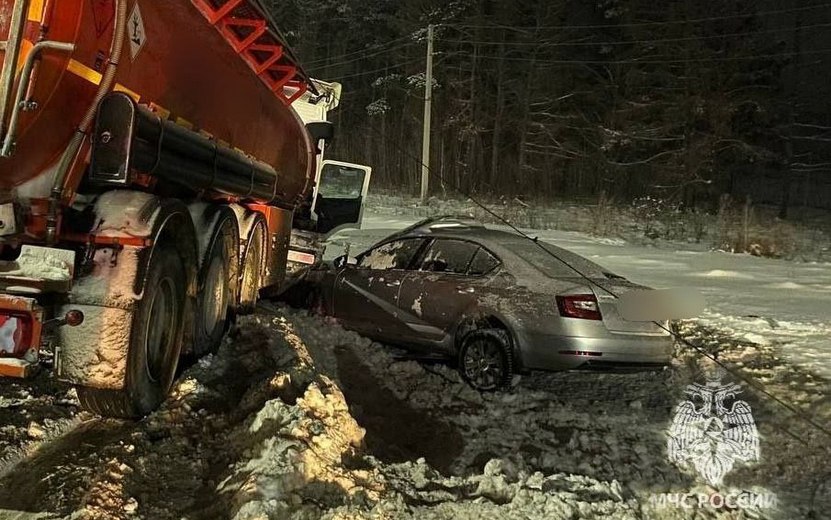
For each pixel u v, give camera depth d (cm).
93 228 437
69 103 401
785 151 4341
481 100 4706
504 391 675
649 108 4156
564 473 482
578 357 654
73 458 420
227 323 698
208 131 600
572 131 4641
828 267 1809
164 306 509
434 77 4678
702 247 2266
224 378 598
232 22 656
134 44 450
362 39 5591
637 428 589
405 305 764
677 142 4169
